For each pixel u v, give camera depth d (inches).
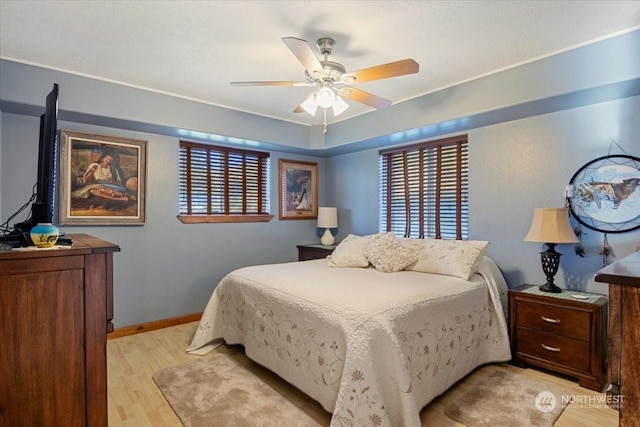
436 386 82.2
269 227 181.6
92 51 96.7
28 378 46.8
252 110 151.9
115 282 134.9
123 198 135.3
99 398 51.9
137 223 138.7
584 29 85.0
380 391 68.4
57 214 121.6
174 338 132.3
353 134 160.7
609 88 92.1
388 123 144.8
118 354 116.2
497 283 113.6
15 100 101.7
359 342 69.7
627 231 99.6
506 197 125.5
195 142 157.6
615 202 101.4
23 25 82.8
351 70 108.0
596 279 32.4
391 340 70.7
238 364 108.0
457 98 120.3
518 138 122.3
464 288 97.1
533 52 97.4
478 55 99.1
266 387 93.1
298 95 132.6
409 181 160.7
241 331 110.7
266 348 96.9
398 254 116.1
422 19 80.1
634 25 83.0
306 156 196.7
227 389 91.9
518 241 122.4
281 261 186.1
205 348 120.1
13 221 114.1
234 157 171.2
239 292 111.0
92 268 51.7
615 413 79.5
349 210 189.5
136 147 138.7
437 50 95.8
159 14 78.1
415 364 76.4
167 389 91.7
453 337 89.0
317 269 118.6
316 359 79.2
